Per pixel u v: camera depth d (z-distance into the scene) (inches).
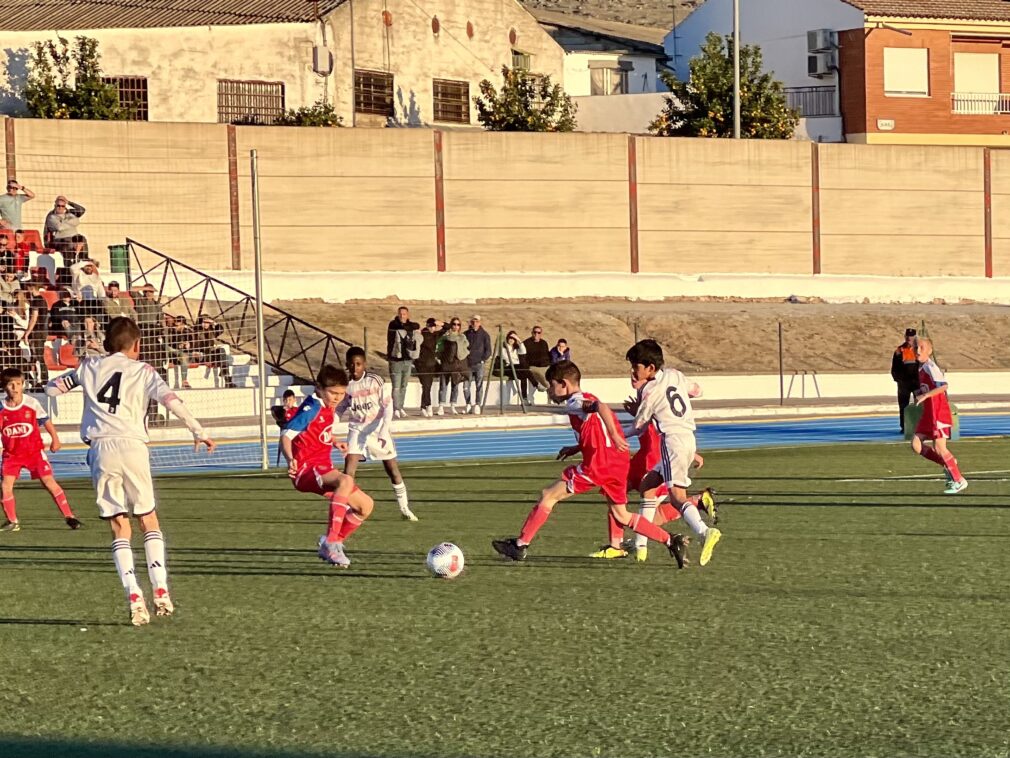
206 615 340.5
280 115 1846.7
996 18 2252.7
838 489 636.1
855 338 1673.2
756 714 240.5
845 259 1923.0
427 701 252.1
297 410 415.2
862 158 1924.2
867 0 2261.3
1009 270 1989.4
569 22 2824.8
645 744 222.4
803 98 2293.3
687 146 1855.3
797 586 372.5
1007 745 219.8
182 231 1627.7
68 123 1574.8
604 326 1633.9
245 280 1632.6
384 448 534.6
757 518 527.5
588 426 402.0
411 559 434.0
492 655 290.2
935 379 609.9
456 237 1759.4
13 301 1117.7
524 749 220.2
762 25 2352.4
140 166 1608.0
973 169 1967.3
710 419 1218.6
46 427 548.4
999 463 773.9
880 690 257.0
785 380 1405.0
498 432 1099.9
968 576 386.6
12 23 1775.3
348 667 280.8
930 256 1955.0
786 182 1894.7
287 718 241.6
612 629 316.2
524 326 1603.1
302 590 376.5
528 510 574.2
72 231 1219.9
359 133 1711.4
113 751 222.5
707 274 1865.2
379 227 1723.7
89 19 1802.4
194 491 679.1
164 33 1790.1
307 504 612.1
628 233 1833.2
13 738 231.3
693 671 273.7
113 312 1135.0
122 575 325.7
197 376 1181.7
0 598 370.9
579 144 1807.3
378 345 1480.1
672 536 405.1
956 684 261.0
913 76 2244.1
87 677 275.3
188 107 1803.6
